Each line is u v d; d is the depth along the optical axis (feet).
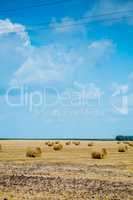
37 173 103.81
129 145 310.86
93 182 86.28
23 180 90.07
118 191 74.43
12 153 191.72
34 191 74.49
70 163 134.21
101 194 71.00
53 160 147.54
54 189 76.74
